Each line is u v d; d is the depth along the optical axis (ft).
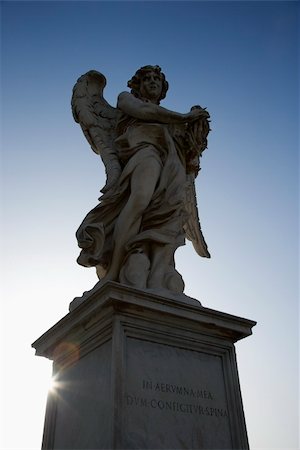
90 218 17.75
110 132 21.61
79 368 14.65
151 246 16.99
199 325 14.67
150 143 19.22
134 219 16.99
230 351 15.23
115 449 11.34
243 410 14.35
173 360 13.79
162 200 17.90
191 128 19.69
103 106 22.71
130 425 11.95
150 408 12.51
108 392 12.41
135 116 19.63
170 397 13.08
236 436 13.71
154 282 15.80
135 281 15.39
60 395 15.52
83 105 22.17
